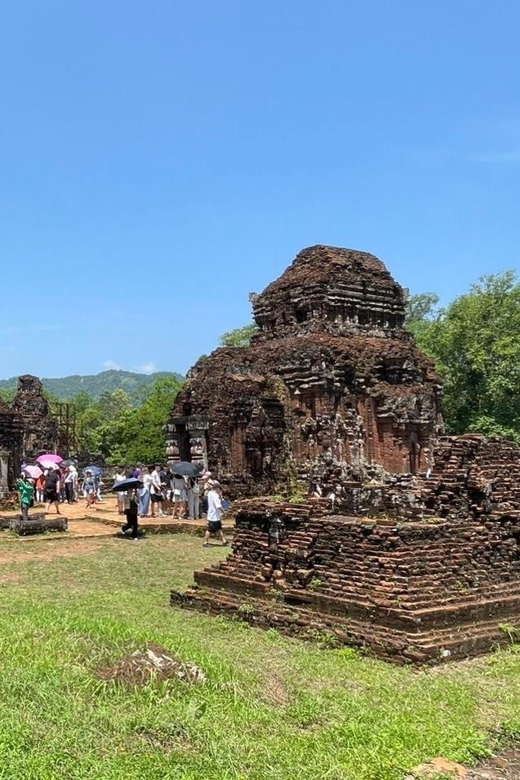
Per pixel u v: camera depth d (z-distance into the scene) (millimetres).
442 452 17453
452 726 9617
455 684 11445
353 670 12078
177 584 20078
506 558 15297
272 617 14891
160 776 7473
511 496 16719
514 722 9898
